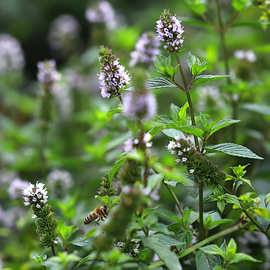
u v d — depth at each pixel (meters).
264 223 0.98
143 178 0.93
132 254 0.95
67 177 1.20
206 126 0.95
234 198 0.96
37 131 1.61
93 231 0.95
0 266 1.06
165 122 0.95
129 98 0.91
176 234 0.97
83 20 3.08
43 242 0.97
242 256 0.94
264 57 1.68
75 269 0.99
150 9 2.56
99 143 1.22
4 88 1.87
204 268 0.95
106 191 0.99
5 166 1.52
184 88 0.96
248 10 1.73
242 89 1.12
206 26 1.15
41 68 1.23
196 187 0.99
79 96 1.68
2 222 1.22
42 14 3.06
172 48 0.96
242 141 1.16
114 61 0.96
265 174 1.12
